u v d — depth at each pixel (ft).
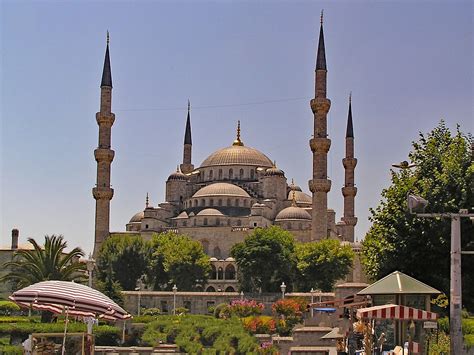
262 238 421.18
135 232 559.79
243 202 555.69
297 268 422.82
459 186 150.20
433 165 159.63
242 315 291.99
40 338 100.12
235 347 225.56
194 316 286.46
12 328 177.17
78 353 114.11
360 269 430.20
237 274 464.65
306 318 264.52
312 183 445.37
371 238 178.50
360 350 120.78
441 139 164.35
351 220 527.81
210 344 236.02
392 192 160.04
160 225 539.70
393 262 155.43
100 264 440.45
